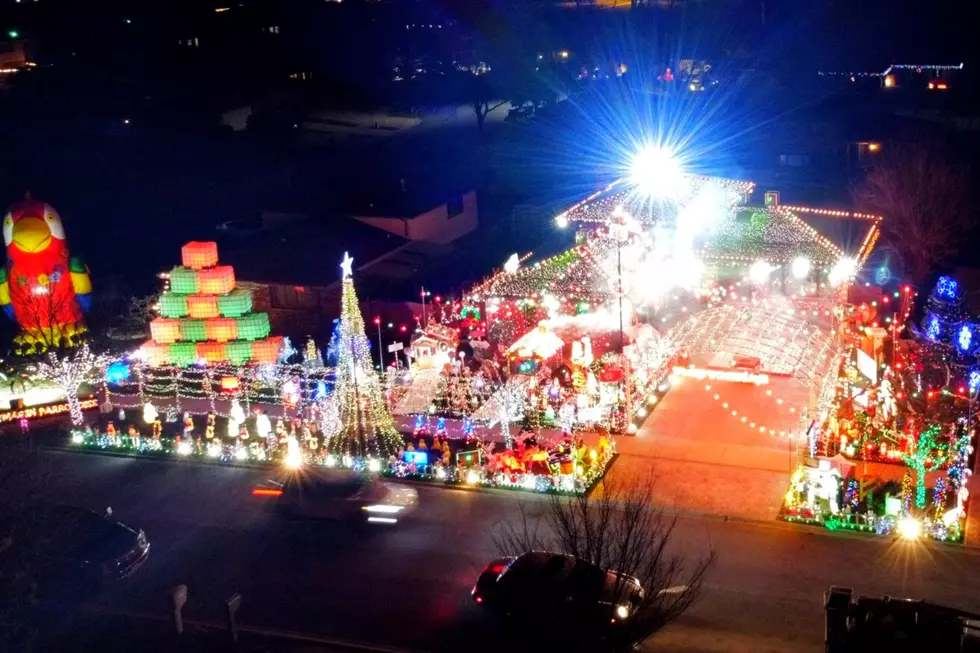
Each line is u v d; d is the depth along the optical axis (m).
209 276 42.06
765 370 38.88
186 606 26.83
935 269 53.62
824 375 33.03
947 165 58.06
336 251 54.69
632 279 41.38
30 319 43.28
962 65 83.38
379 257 55.16
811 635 23.92
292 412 39.44
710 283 42.06
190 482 34.38
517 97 105.19
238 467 35.31
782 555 27.39
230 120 103.50
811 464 31.45
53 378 38.69
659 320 42.22
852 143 74.31
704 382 39.22
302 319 49.47
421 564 28.16
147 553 29.11
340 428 35.59
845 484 29.78
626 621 22.03
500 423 36.69
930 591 25.41
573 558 25.03
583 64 112.44
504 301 42.03
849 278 39.59
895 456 32.22
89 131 97.44
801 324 34.94
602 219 46.78
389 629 25.22
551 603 23.66
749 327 35.56
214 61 118.00
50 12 119.81
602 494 31.08
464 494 32.09
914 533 27.94
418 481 33.06
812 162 75.50
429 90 114.62
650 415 36.59
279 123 100.56
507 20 125.75
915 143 63.75
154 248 67.00
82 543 28.41
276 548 29.70
